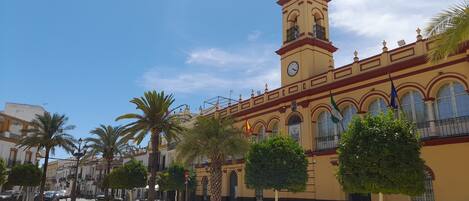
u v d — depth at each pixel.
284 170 23.12
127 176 43.94
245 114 36.44
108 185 47.59
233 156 27.50
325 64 32.78
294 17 35.06
